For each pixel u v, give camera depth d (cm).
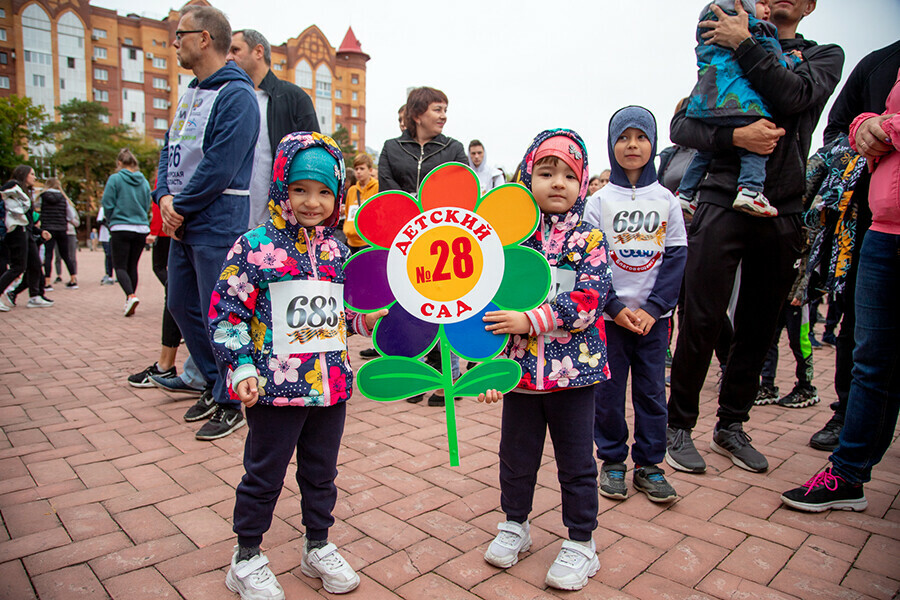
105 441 318
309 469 195
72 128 5169
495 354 195
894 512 251
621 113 257
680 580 199
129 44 6225
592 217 270
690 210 327
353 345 602
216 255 319
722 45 278
